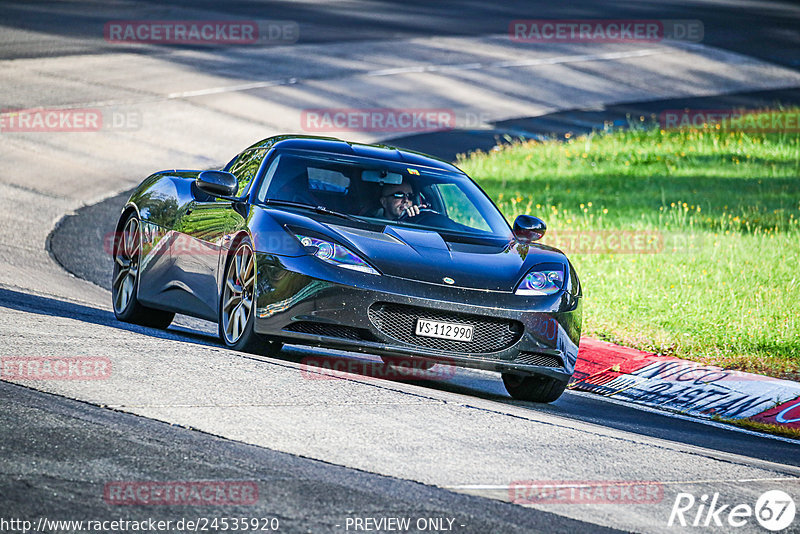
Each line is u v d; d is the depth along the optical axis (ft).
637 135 280.51
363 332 76.07
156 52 328.08
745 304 120.78
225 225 85.15
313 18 433.07
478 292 78.23
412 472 51.75
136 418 55.88
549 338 79.97
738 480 58.90
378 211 86.94
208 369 69.77
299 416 59.98
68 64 293.43
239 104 271.90
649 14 525.75
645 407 90.07
